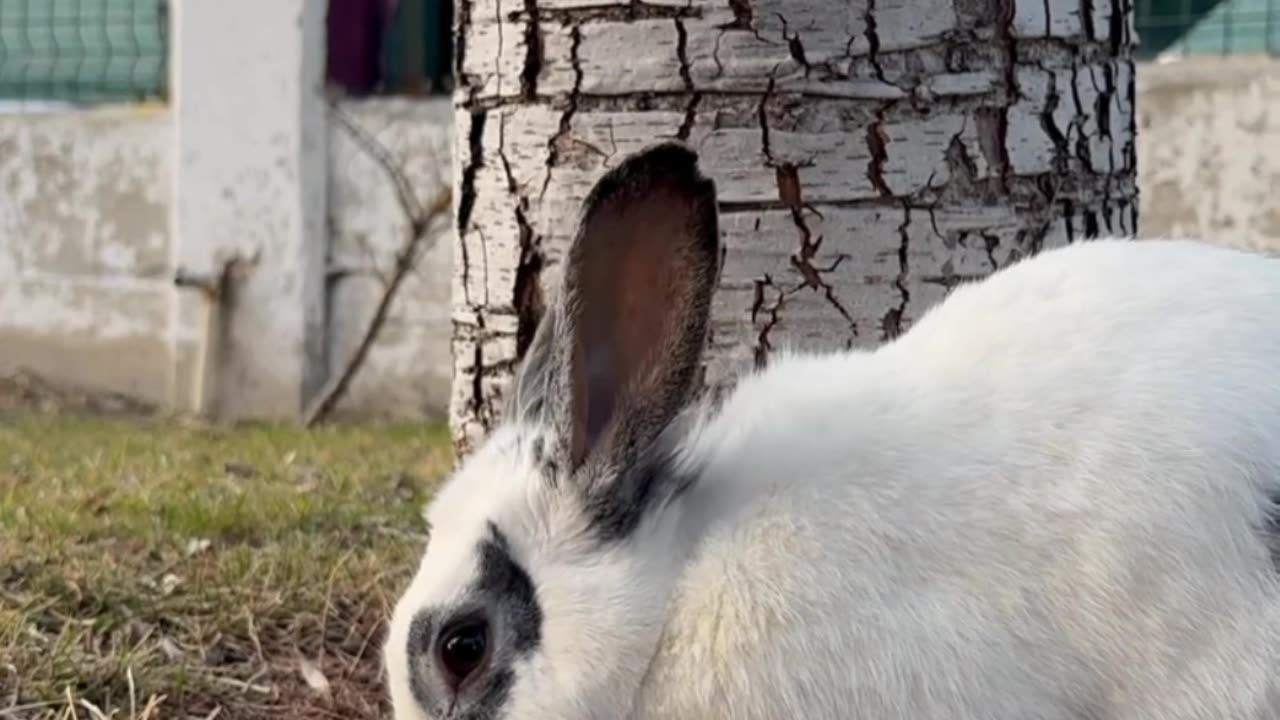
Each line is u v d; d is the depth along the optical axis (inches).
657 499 41.0
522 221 52.1
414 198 118.0
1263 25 106.4
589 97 50.9
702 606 40.4
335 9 121.0
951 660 39.6
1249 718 39.3
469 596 40.9
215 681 51.8
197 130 120.8
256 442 96.0
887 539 40.2
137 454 87.9
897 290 50.1
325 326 120.6
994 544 40.1
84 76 131.7
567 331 40.4
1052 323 41.6
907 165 49.9
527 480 41.3
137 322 125.2
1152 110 105.8
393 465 84.5
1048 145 51.3
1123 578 39.6
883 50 49.6
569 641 40.4
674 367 40.1
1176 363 40.7
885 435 41.1
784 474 41.0
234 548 61.3
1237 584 39.4
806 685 39.8
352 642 54.6
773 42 49.5
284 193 119.6
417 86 123.2
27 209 127.7
